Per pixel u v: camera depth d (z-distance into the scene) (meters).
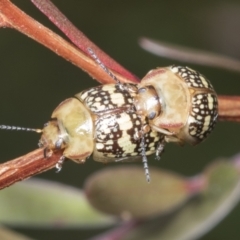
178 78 0.15
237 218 0.19
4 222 0.16
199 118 0.15
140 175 0.16
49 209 0.16
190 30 0.20
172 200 0.16
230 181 0.16
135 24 0.20
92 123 0.14
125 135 0.14
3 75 0.20
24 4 0.20
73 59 0.14
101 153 0.14
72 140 0.14
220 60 0.16
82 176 0.20
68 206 0.16
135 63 0.21
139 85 0.15
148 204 0.16
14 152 0.20
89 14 0.20
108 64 0.15
